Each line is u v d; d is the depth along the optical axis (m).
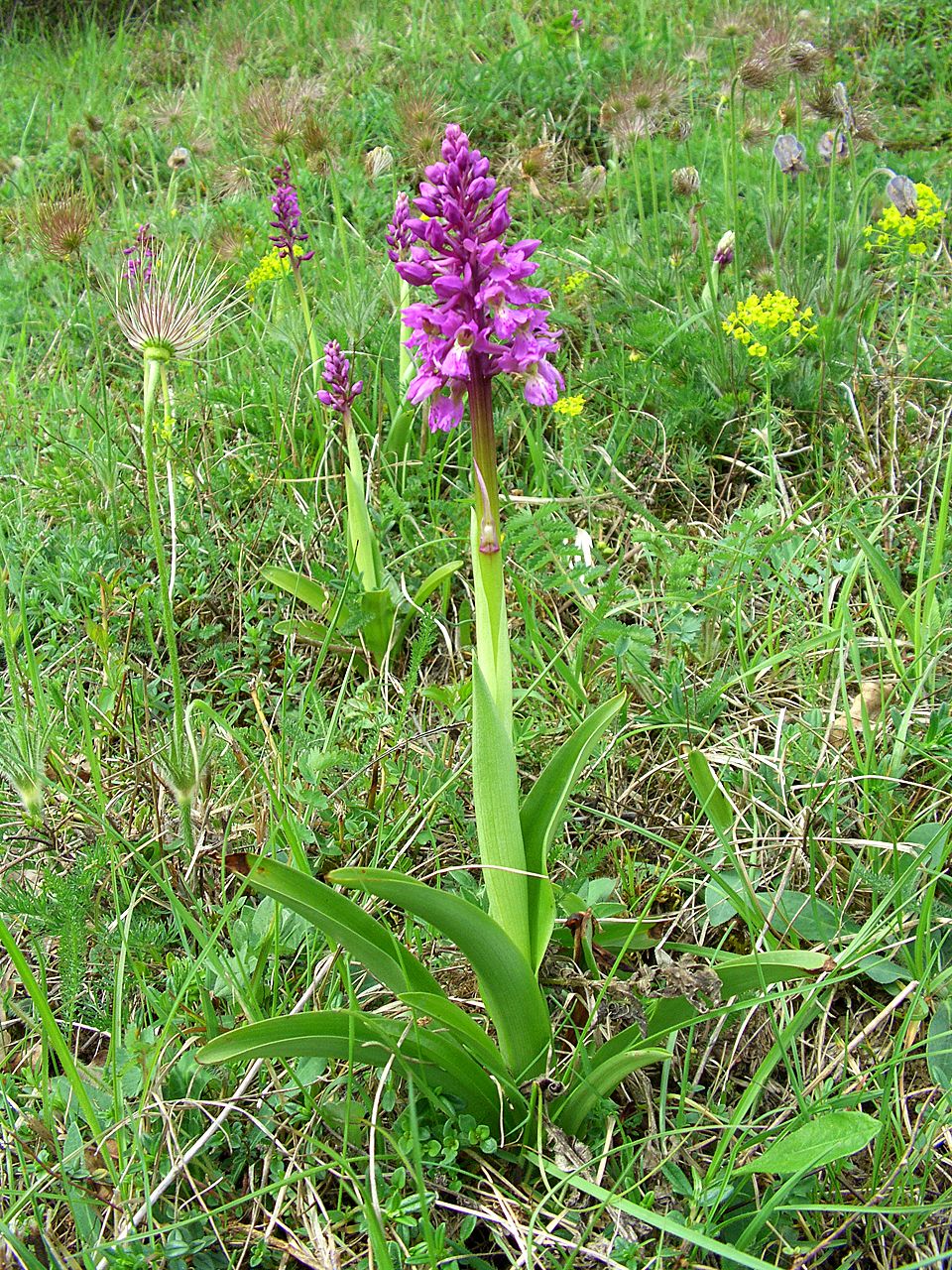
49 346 1.05
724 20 1.18
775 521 0.74
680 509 0.82
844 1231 0.46
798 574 0.70
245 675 0.71
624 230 1.05
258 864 0.43
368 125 1.41
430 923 0.44
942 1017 0.50
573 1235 0.45
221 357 0.91
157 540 0.52
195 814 0.57
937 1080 0.48
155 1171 0.46
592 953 0.49
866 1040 0.51
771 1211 0.44
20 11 2.23
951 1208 0.46
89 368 1.04
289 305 0.97
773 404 0.85
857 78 1.33
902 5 1.54
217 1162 0.49
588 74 1.41
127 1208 0.46
